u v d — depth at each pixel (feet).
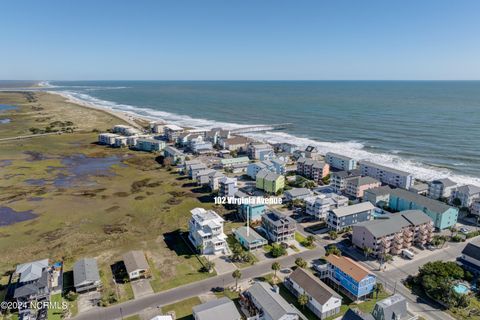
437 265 197.26
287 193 314.76
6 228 270.26
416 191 317.83
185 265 216.74
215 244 227.40
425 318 167.63
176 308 176.24
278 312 156.87
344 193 336.90
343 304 178.09
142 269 201.67
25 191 349.82
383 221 234.58
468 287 190.29
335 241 245.86
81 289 188.44
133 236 257.75
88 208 308.81
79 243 246.68
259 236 239.09
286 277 193.67
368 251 219.20
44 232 264.11
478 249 207.62
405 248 233.35
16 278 198.39
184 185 366.63
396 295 171.22
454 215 262.26
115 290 191.52
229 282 197.88
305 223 275.39
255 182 370.32
